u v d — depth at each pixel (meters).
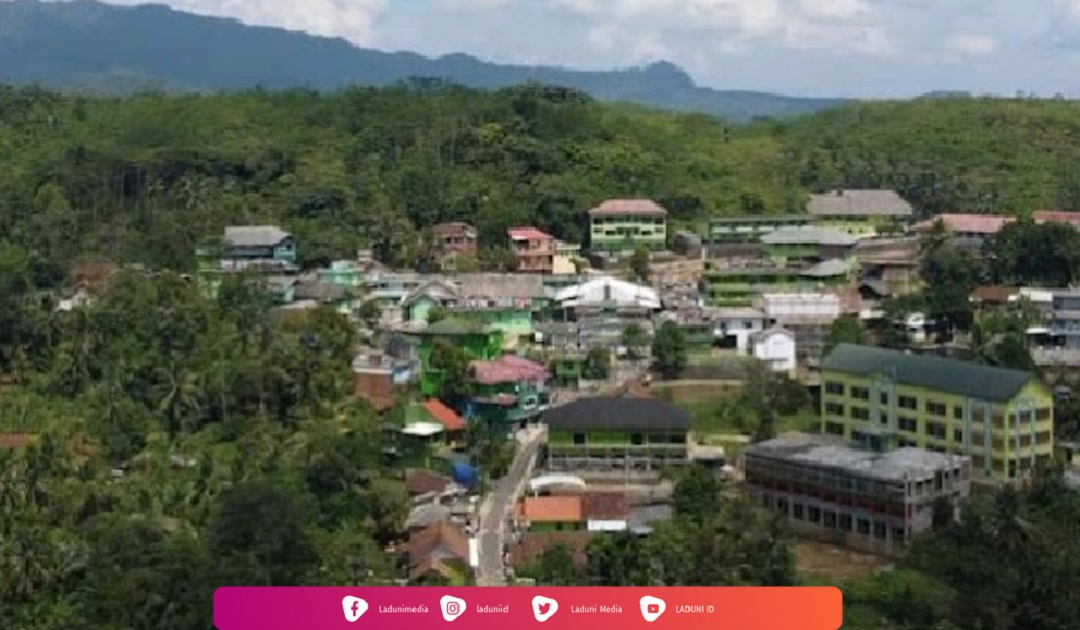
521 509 116.81
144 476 122.75
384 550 111.81
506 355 161.88
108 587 95.19
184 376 136.88
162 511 114.50
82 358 143.75
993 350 149.62
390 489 119.12
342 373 146.25
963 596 99.31
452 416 138.00
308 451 122.06
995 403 125.00
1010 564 101.31
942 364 133.00
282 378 137.50
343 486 116.31
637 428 129.62
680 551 99.38
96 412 136.12
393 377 150.00
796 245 199.75
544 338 171.38
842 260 194.62
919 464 115.00
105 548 102.19
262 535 98.56
